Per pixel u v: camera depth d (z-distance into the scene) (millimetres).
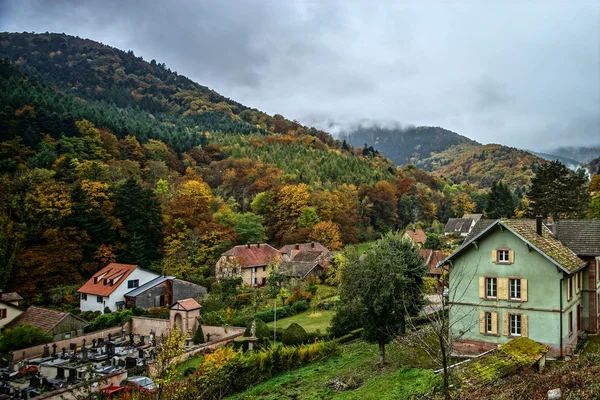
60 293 63062
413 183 147750
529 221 33531
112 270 65250
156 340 48375
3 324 50312
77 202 72688
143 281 64250
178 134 159250
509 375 21438
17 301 57969
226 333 46250
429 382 21672
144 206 77812
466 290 31547
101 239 72062
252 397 26703
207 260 77375
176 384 20234
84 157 97875
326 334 41875
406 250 36812
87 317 56469
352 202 117500
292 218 101250
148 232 77750
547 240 32156
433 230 117188
